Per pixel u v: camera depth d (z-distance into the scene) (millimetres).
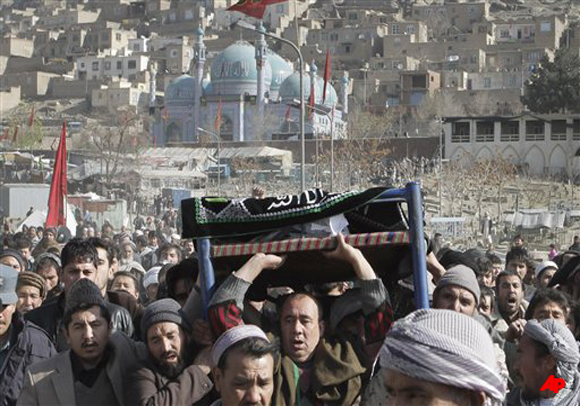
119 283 13672
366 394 5879
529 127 111125
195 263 10492
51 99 198250
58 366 8812
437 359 4418
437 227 74625
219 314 8047
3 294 10102
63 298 11148
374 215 8734
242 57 153125
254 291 9141
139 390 8422
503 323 12875
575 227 78875
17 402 8797
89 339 8672
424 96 160750
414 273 8250
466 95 157875
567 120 109812
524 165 109688
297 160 129875
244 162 114562
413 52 187250
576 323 10383
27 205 66375
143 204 102250
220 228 8477
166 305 8773
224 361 7289
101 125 163000
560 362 8219
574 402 8289
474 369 4418
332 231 8430
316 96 144000
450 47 186125
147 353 8961
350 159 105250
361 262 8195
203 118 154375
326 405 7930
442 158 112688
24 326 10016
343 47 194500
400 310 9094
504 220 82875
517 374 8922
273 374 7738
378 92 166500
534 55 179375
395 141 122562
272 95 154625
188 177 113438
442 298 9539
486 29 195125
